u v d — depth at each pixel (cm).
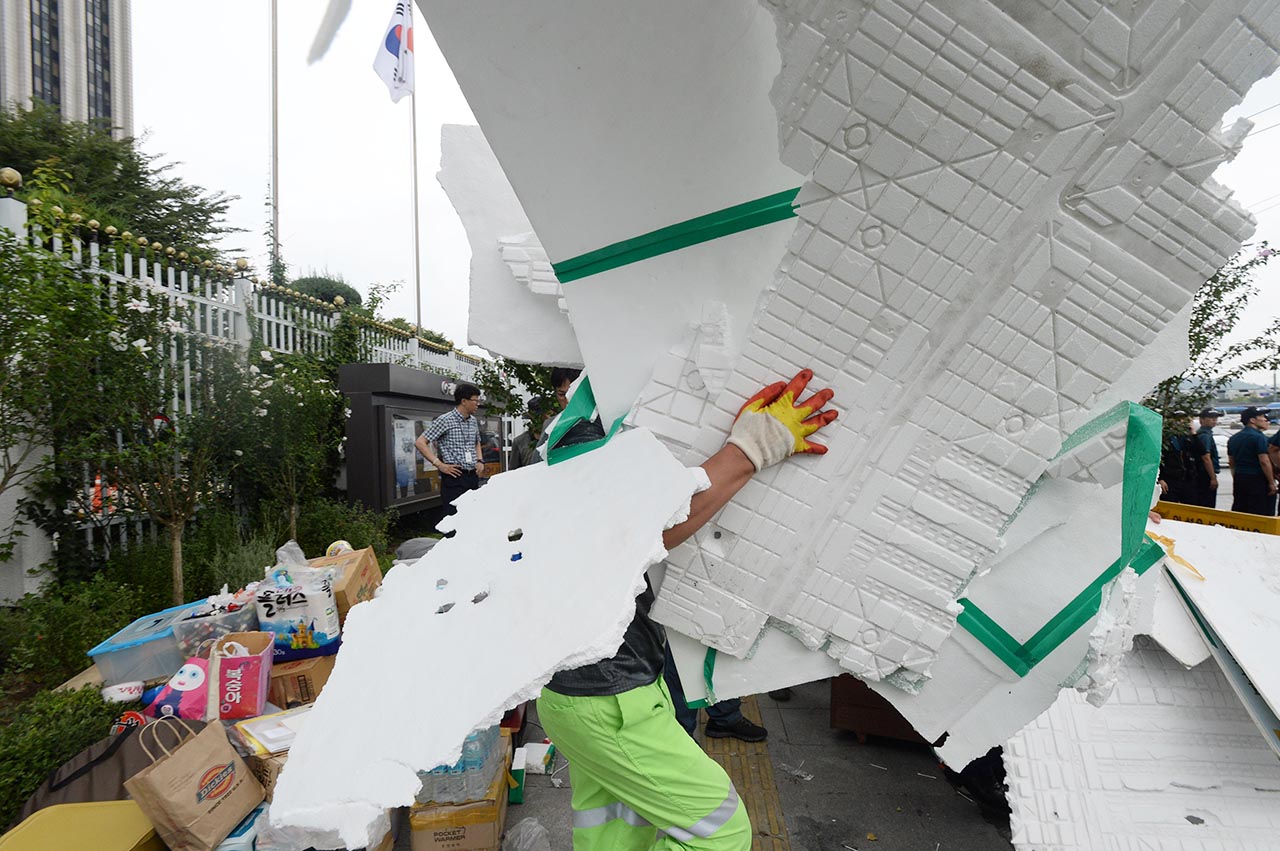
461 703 106
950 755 172
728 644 162
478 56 137
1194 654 230
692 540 157
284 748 224
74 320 328
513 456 580
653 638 166
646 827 177
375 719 119
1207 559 266
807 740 323
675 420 153
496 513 170
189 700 252
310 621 289
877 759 305
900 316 136
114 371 352
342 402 638
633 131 144
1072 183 123
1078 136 119
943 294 134
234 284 550
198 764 199
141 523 441
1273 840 202
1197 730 226
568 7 130
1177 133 119
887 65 115
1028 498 157
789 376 146
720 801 157
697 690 173
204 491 423
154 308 390
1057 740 226
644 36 134
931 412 144
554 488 163
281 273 932
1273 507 750
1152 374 143
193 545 423
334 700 134
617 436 158
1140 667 243
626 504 133
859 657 162
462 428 623
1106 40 112
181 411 430
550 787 278
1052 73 114
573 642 105
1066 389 139
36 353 311
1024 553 163
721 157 148
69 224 392
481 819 226
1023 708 168
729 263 154
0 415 314
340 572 329
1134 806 213
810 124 121
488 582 142
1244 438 753
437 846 226
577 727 155
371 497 637
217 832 196
